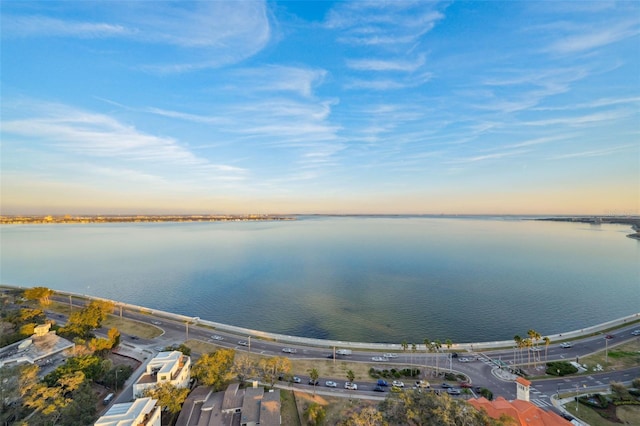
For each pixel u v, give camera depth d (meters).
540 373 105.75
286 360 97.88
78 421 68.62
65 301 180.75
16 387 69.69
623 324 149.62
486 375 104.75
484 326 160.38
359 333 153.12
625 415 80.75
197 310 186.75
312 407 77.19
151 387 81.00
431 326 160.50
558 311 180.38
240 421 73.19
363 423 61.69
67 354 101.56
